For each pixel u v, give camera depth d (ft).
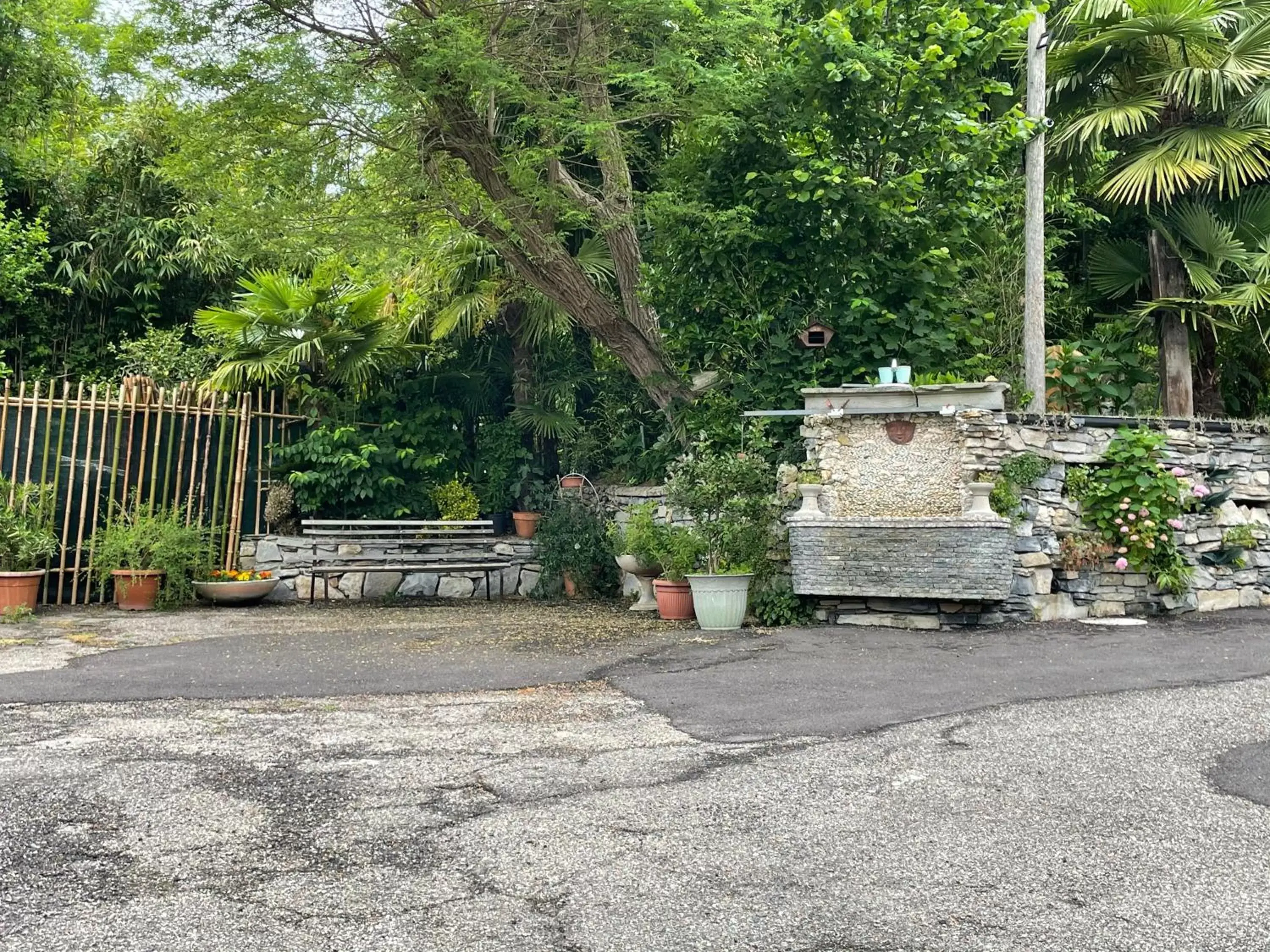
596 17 31.09
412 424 40.60
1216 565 29.58
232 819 12.35
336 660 23.15
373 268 42.09
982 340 34.63
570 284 34.60
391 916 9.73
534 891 10.28
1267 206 33.99
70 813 12.50
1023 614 27.25
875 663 22.06
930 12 31.01
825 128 32.37
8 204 43.27
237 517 37.09
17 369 42.45
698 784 13.67
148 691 19.61
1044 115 31.68
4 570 31.32
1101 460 28.84
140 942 9.20
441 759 14.92
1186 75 31.50
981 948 9.08
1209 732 16.01
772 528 28.91
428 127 31.32
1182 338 33.73
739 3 31.50
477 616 31.63
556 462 44.01
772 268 32.71
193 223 41.93
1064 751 15.11
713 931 9.41
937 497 27.91
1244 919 9.60
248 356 38.06
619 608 33.65
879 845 11.48
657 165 36.63
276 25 29.40
